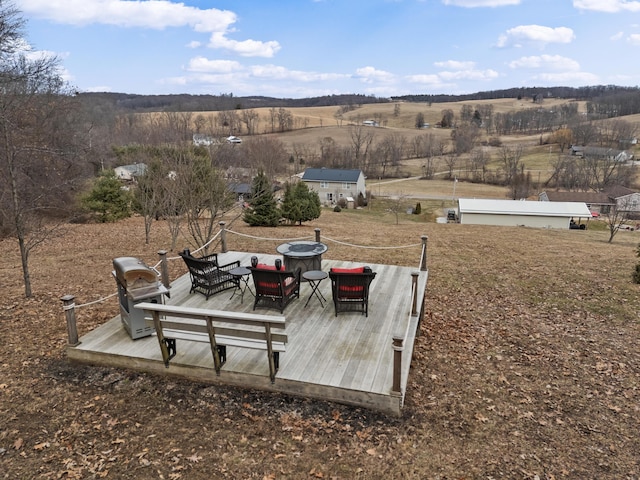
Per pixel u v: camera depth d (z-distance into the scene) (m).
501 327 7.20
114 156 31.67
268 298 6.22
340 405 4.54
